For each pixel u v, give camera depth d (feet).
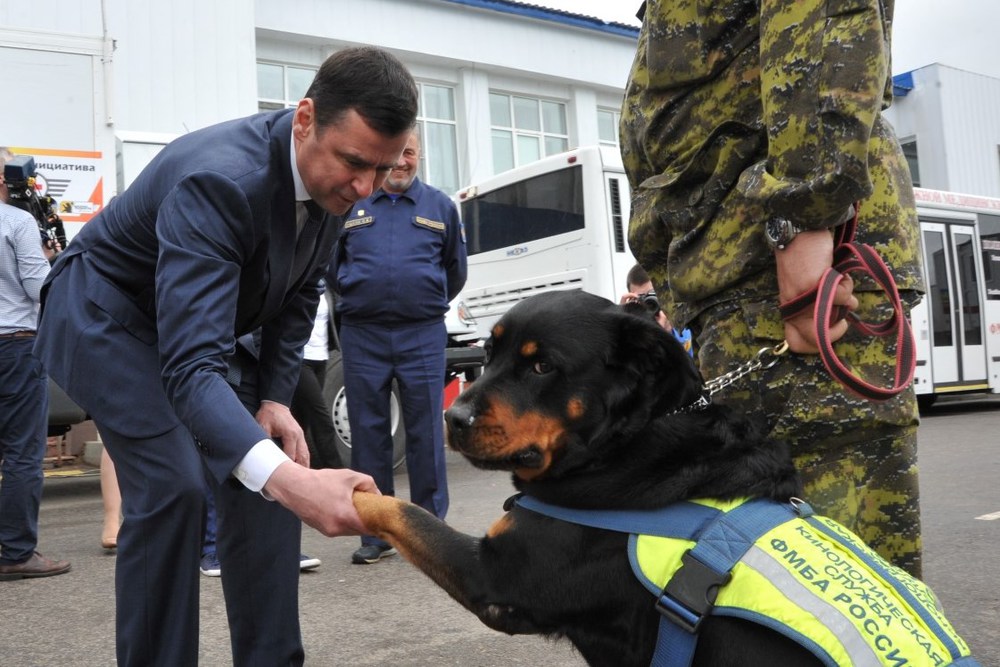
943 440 31.17
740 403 7.39
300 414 19.30
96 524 19.90
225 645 11.62
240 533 8.41
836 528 6.21
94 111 24.56
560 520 6.61
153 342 7.73
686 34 7.36
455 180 57.82
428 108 56.90
